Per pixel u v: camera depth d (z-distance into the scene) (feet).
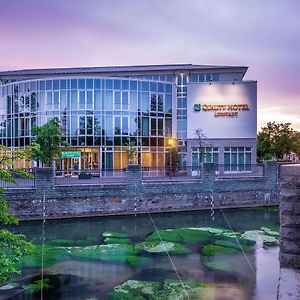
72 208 95.81
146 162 156.15
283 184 23.04
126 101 154.40
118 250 69.10
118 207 100.68
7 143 163.32
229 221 97.55
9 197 89.40
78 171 131.64
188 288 50.70
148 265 60.64
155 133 158.51
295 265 22.40
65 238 78.79
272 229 87.56
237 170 152.76
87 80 152.15
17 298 47.14
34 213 91.86
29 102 156.76
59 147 135.85
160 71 181.37
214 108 164.25
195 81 181.98
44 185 93.25
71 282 52.75
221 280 53.88
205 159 162.91
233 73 182.50
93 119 151.33
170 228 89.04
